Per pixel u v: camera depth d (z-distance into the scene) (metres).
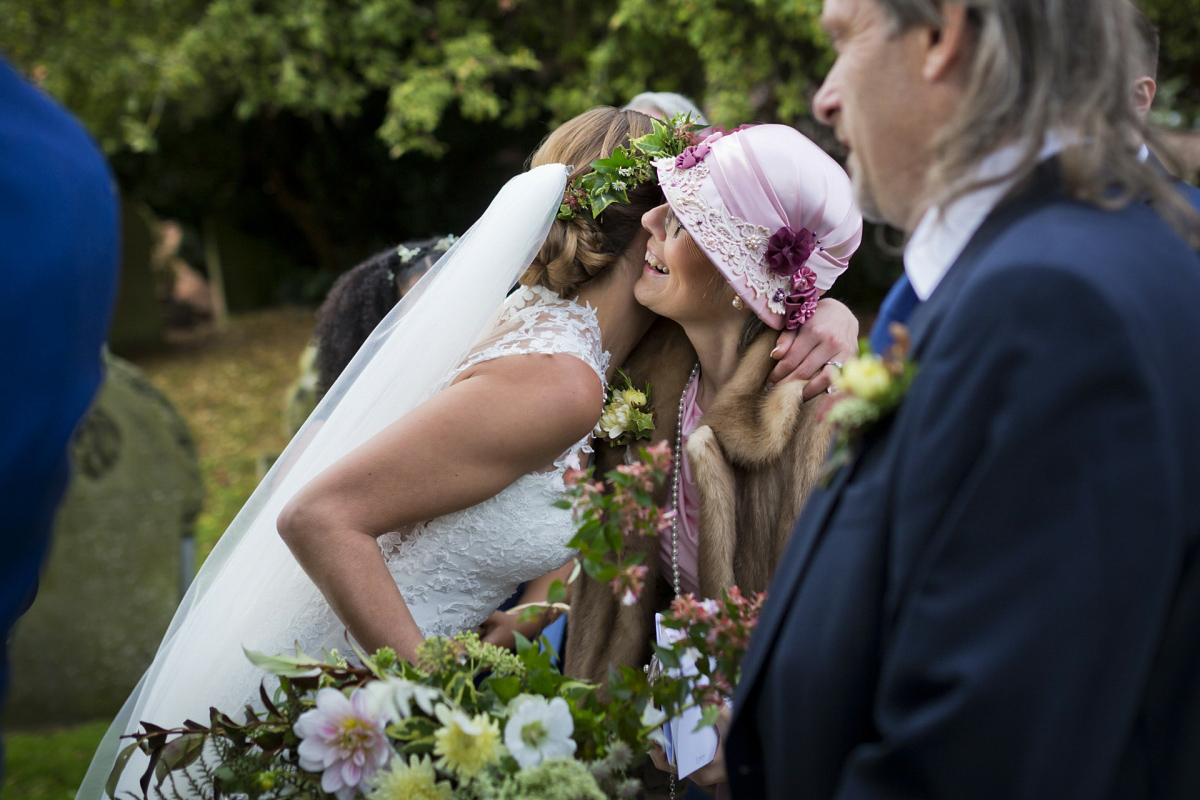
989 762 0.88
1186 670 0.94
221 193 13.78
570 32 8.60
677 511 1.79
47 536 1.04
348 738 1.25
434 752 1.22
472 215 13.16
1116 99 1.00
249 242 14.42
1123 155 1.00
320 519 1.52
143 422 4.63
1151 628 0.87
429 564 1.69
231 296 14.38
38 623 4.54
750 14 7.02
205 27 8.48
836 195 1.68
